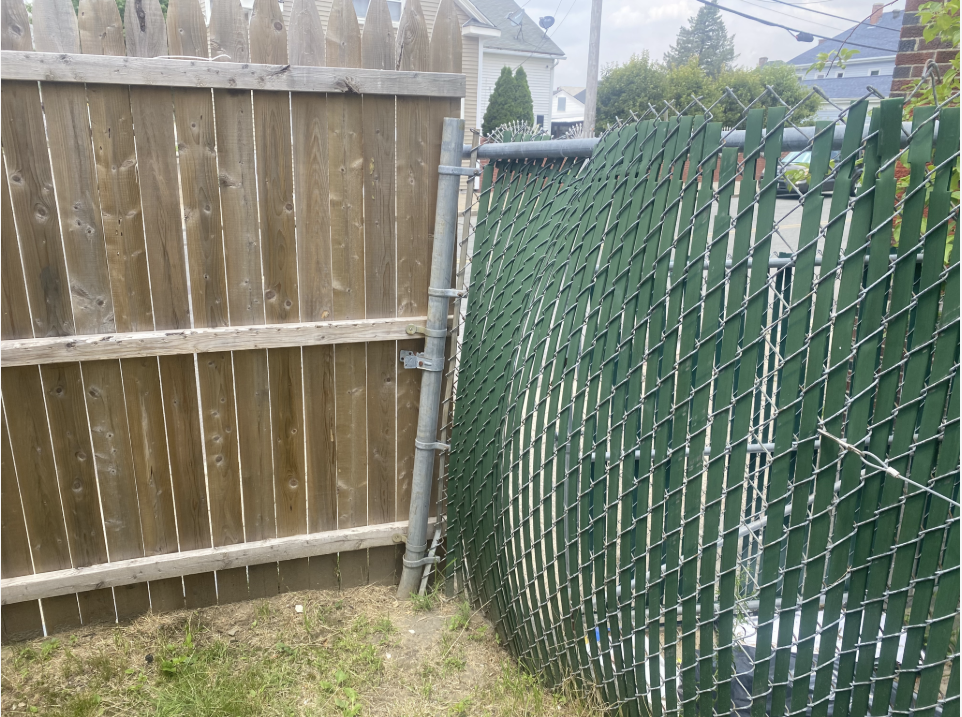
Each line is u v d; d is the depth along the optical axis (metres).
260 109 2.61
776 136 1.62
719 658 1.97
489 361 2.87
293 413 3.04
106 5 2.36
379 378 3.11
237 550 3.11
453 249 2.98
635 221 2.06
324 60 2.61
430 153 2.87
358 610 3.22
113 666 2.80
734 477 1.83
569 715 2.55
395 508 3.34
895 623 1.58
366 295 2.97
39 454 2.76
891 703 1.71
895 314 1.47
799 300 1.63
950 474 1.44
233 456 3.02
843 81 40.28
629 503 2.18
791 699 1.82
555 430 2.45
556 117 68.44
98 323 2.68
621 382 2.13
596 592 2.37
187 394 2.87
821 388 1.62
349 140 2.74
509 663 2.89
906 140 1.43
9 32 2.31
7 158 2.41
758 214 1.67
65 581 2.90
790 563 1.75
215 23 2.47
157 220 2.63
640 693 2.29
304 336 2.88
